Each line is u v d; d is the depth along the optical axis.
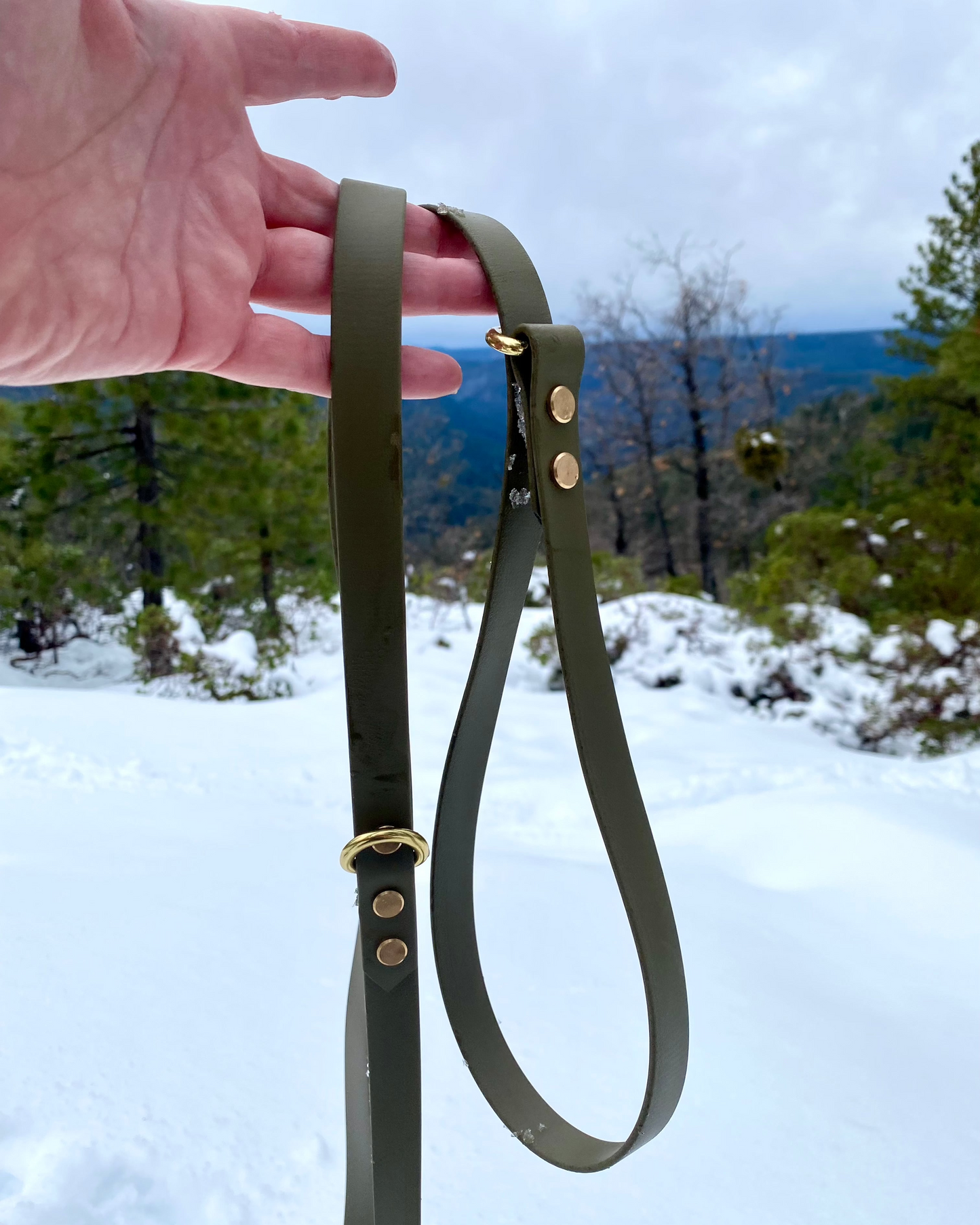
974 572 7.84
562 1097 1.19
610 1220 0.97
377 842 0.63
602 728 0.62
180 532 9.62
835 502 18.38
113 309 0.77
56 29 0.72
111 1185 0.97
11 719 4.58
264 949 1.56
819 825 2.67
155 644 7.82
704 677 6.99
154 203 0.79
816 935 1.91
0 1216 0.90
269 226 0.88
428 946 1.70
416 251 0.89
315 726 5.21
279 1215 0.94
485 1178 1.02
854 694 6.60
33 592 8.88
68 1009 1.30
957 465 13.81
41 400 8.80
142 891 1.82
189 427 9.03
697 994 1.51
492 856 2.31
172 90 0.78
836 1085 1.24
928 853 2.35
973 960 1.81
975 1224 0.98
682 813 3.23
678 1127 1.13
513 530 0.70
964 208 12.12
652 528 20.58
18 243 0.73
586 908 1.89
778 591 8.24
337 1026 1.31
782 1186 1.03
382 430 0.63
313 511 9.83
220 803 3.24
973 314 12.33
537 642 7.04
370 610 0.63
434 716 5.63
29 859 2.08
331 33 0.84
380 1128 0.65
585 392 19.19
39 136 0.72
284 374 0.86
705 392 18.42
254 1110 1.10
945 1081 1.27
